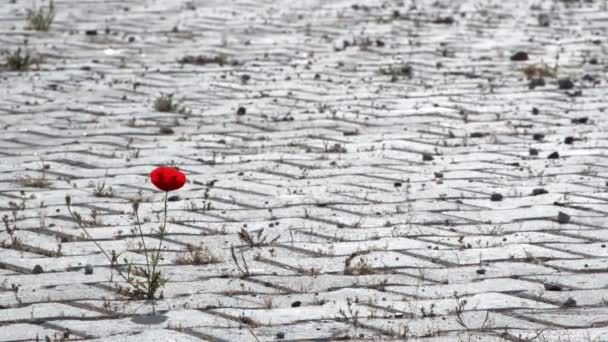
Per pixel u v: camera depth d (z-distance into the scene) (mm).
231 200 13141
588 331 9094
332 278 10477
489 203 13102
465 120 17531
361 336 9023
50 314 9445
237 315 9484
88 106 18391
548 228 12156
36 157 15141
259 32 25875
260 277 10508
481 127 17078
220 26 26625
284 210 12758
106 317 9422
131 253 11117
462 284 10352
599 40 24875
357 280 10445
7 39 24438
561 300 9914
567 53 23375
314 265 10852
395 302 9828
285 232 11914
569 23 27359
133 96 19234
